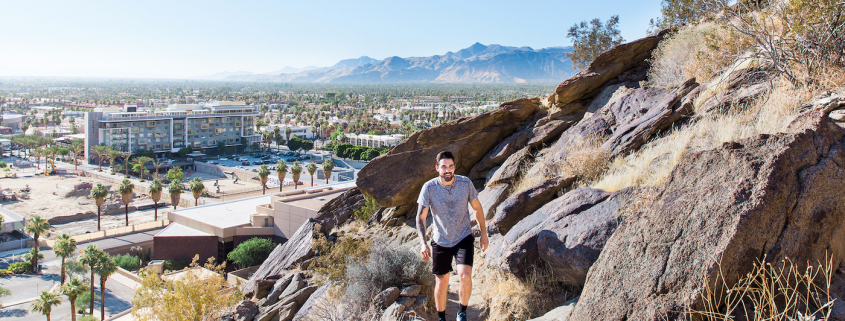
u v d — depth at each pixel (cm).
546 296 482
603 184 617
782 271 294
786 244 301
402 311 572
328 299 733
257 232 4856
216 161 13075
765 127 543
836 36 599
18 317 3772
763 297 283
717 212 311
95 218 7338
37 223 5084
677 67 1016
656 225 337
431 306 617
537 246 505
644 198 427
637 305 317
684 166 366
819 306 290
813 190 317
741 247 295
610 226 455
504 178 941
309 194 5144
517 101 1194
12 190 9106
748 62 799
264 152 14950
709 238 304
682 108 764
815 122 361
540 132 1072
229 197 8238
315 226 1262
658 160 607
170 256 4794
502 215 634
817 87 582
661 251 322
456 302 627
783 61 665
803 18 620
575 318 361
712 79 852
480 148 1137
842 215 329
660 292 308
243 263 4388
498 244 596
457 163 1125
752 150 338
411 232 1072
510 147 1078
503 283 531
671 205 340
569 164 735
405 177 1091
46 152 11494
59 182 10231
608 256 362
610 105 1012
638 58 1200
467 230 432
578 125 989
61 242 4347
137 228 6031
